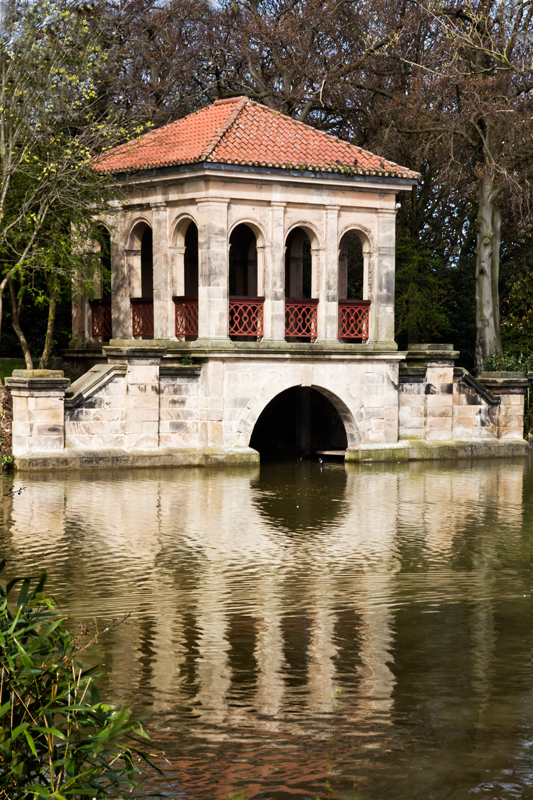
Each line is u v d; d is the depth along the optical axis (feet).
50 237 97.19
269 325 93.04
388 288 98.84
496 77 114.52
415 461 97.14
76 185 94.58
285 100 137.49
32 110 93.97
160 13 139.44
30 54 92.89
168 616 39.60
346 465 92.73
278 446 103.71
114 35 130.21
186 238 109.91
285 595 43.09
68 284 103.60
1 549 51.03
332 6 133.90
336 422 101.96
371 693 31.81
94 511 62.85
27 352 101.09
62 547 51.67
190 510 63.87
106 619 39.04
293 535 56.13
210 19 143.95
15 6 94.27
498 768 26.73
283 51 140.05
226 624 38.73
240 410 90.53
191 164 88.84
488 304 123.75
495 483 79.97
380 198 98.02
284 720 29.66
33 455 82.69
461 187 129.29
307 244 139.23
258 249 93.15
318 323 96.12
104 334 107.65
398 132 127.44
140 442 87.56
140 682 32.42
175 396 89.35
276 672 33.53
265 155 91.71
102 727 21.66
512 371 113.60
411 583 45.68
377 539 55.42
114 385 86.28
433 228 148.66
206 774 26.23
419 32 126.82
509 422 104.32
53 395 83.35
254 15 138.72
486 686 32.50
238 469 87.76
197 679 32.78
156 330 96.32
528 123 115.55
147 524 58.59
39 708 21.36
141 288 106.63
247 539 54.65
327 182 94.07
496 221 125.39
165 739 28.25
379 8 126.82
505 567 49.01
